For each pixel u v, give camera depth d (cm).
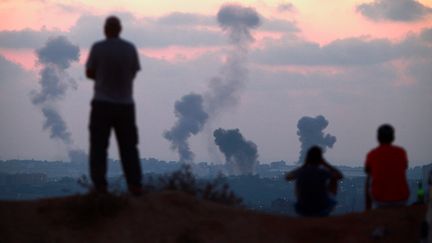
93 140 2912
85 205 2758
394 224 2825
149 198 2906
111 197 2797
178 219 2792
